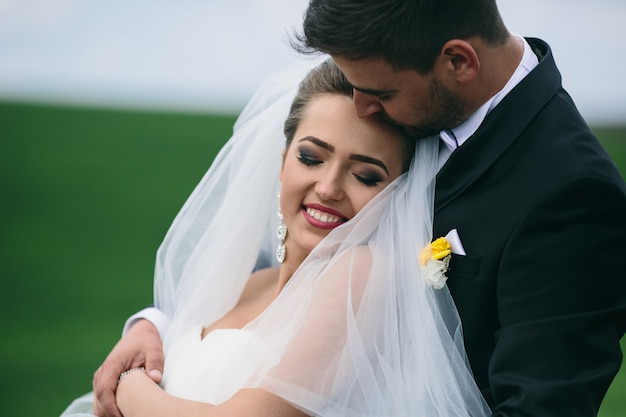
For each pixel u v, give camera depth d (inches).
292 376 116.5
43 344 339.6
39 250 462.3
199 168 632.4
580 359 106.7
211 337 134.0
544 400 103.7
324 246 125.0
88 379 306.2
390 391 117.3
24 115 738.8
